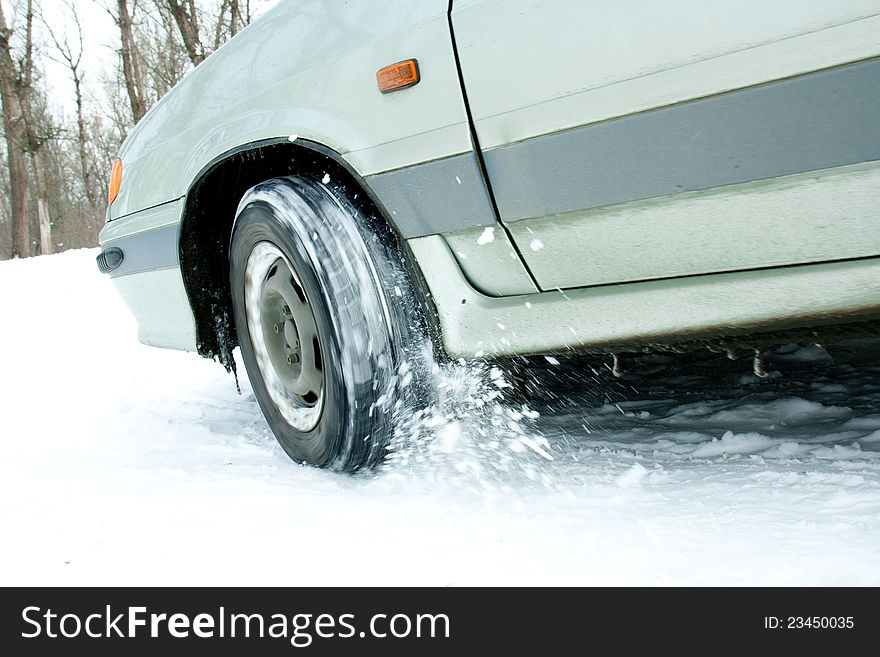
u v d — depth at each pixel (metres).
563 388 3.06
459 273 2.20
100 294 9.79
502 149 1.96
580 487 2.06
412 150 2.12
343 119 2.24
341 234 2.26
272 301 2.49
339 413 2.22
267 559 1.78
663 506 1.88
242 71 2.60
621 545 1.69
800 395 2.68
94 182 46.66
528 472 2.21
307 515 2.02
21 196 28.09
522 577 1.60
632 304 1.93
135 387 4.59
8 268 13.20
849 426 2.33
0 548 1.93
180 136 2.80
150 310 3.16
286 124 2.37
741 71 1.60
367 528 1.91
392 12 2.15
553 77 1.84
